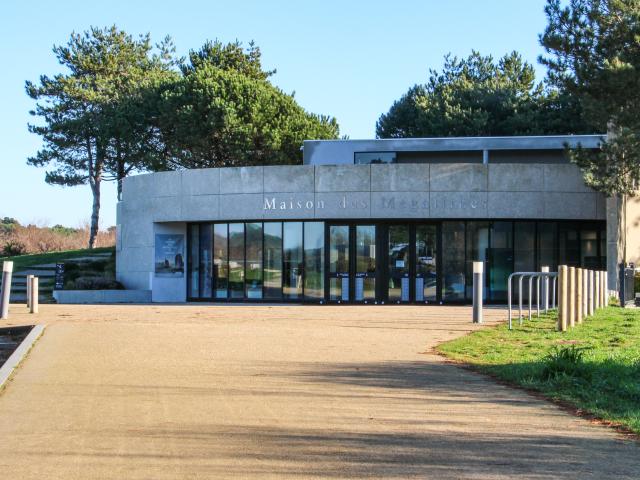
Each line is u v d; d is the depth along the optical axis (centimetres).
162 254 3067
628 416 779
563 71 2489
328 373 1060
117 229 3422
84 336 1507
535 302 2784
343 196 2775
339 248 2825
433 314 2170
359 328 1705
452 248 2794
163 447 661
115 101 5166
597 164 2525
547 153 3347
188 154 4800
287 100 4809
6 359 1276
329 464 607
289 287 2867
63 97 5244
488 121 5103
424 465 606
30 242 5550
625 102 2402
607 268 2728
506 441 687
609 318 1822
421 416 790
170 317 2038
